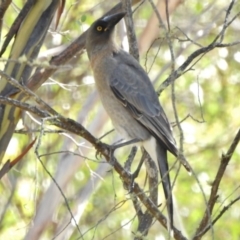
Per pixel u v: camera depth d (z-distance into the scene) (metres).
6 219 15.02
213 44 8.68
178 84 17.00
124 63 10.38
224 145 17.33
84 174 16.05
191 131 16.91
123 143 9.85
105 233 16.45
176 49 16.72
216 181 8.37
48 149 15.91
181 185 16.59
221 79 17.58
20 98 9.12
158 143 9.91
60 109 16.84
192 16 16.55
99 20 10.53
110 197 16.78
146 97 10.09
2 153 9.11
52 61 10.15
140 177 16.38
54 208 12.42
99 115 13.34
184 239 8.47
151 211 8.27
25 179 15.02
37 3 9.41
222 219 15.86
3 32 14.35
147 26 13.32
